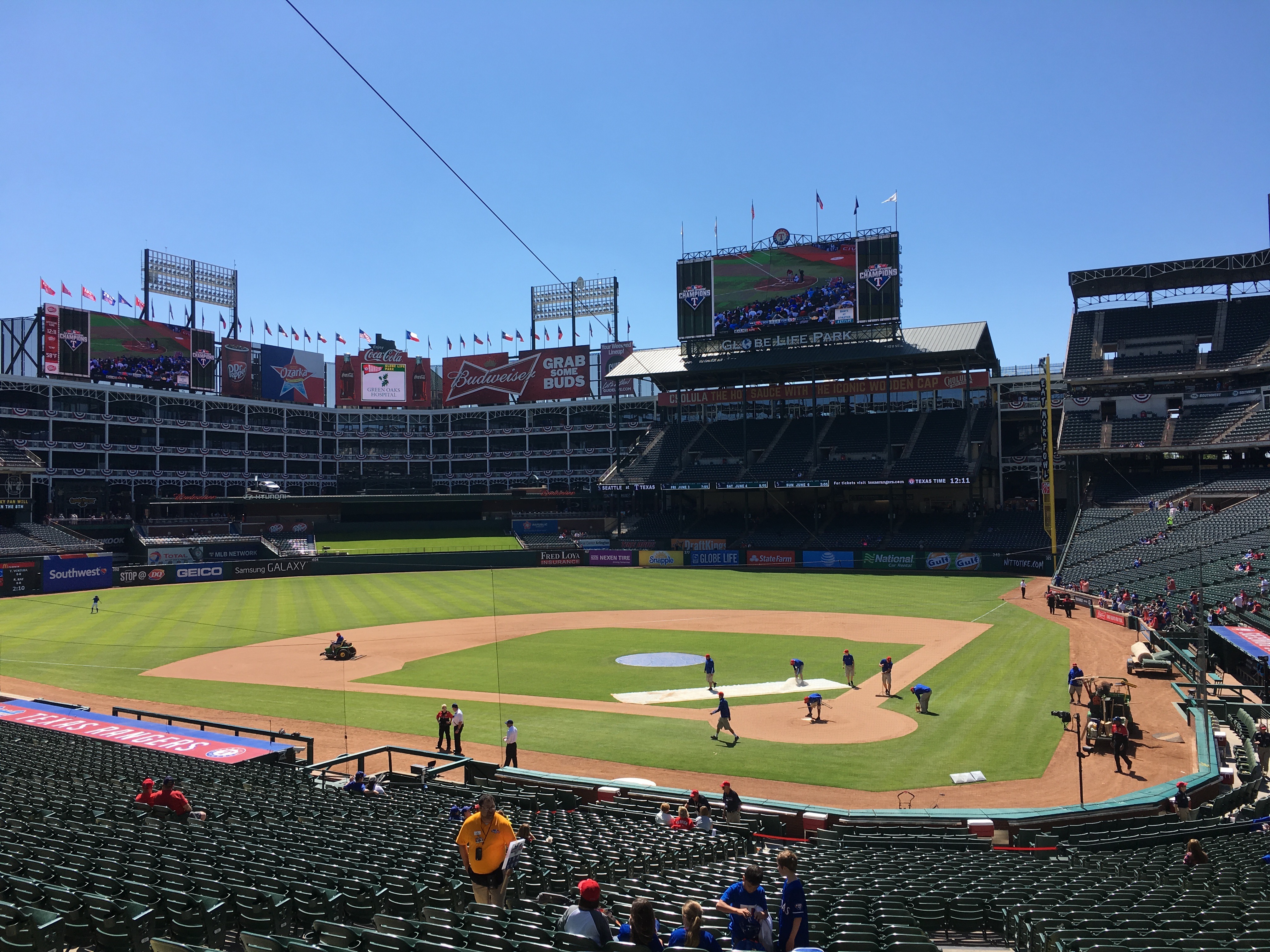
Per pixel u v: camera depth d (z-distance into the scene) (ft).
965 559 262.88
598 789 73.51
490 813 37.17
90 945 33.60
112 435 320.70
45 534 266.16
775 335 295.28
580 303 414.21
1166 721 98.27
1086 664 129.80
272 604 214.28
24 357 334.03
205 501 316.40
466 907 37.63
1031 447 312.71
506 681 126.11
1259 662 109.91
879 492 316.60
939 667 130.11
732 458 318.65
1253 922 37.27
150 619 190.70
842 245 282.36
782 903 30.68
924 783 79.25
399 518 351.87
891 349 279.08
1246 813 66.90
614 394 380.78
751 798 70.74
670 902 40.42
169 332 327.88
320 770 81.30
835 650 146.30
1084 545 226.17
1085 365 270.05
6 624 183.42
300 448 378.73
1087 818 66.28
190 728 100.58
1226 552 184.65
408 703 113.60
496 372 390.42
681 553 299.79
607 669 134.21
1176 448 249.96
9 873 39.60
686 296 302.66
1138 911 39.11
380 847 48.78
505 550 311.68
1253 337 254.06
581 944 28.76
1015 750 88.28
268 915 35.60
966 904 41.93
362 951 30.53
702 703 111.65
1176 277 262.47
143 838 47.91
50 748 78.33
